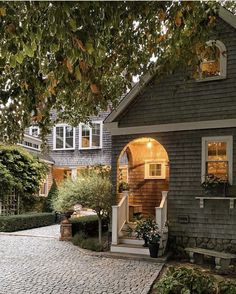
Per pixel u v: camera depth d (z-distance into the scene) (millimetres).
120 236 9742
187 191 9523
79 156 20688
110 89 7480
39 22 3203
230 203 8875
